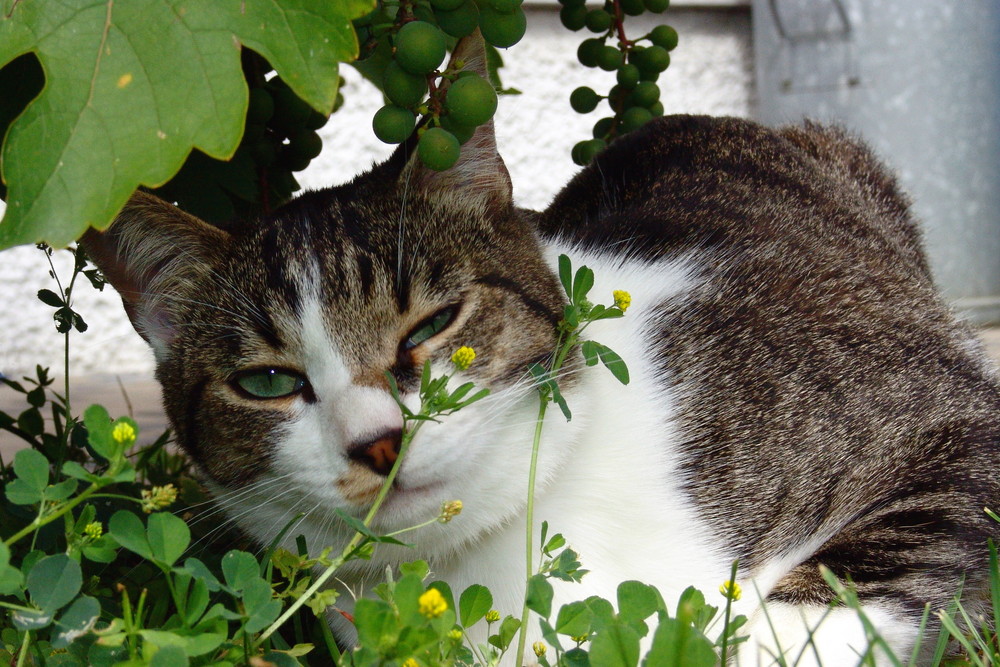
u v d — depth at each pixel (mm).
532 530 427
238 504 468
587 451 463
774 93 1241
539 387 436
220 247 476
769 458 477
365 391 441
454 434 435
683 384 485
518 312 462
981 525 476
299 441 446
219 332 464
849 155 672
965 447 491
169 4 396
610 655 357
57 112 392
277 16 398
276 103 559
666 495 466
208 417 466
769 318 510
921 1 1156
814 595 461
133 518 378
